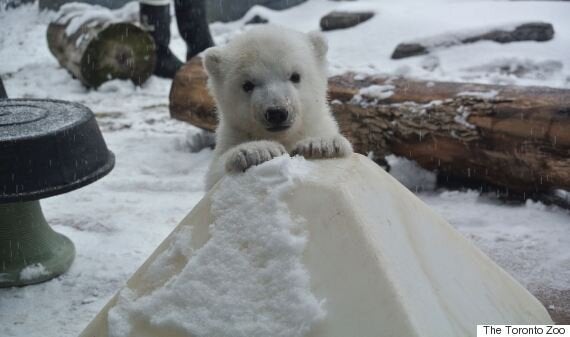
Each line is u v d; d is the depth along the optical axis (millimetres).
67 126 1149
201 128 1957
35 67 3248
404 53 2410
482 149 1472
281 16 3512
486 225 1356
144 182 1694
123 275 1214
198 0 2629
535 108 1403
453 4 2871
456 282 666
